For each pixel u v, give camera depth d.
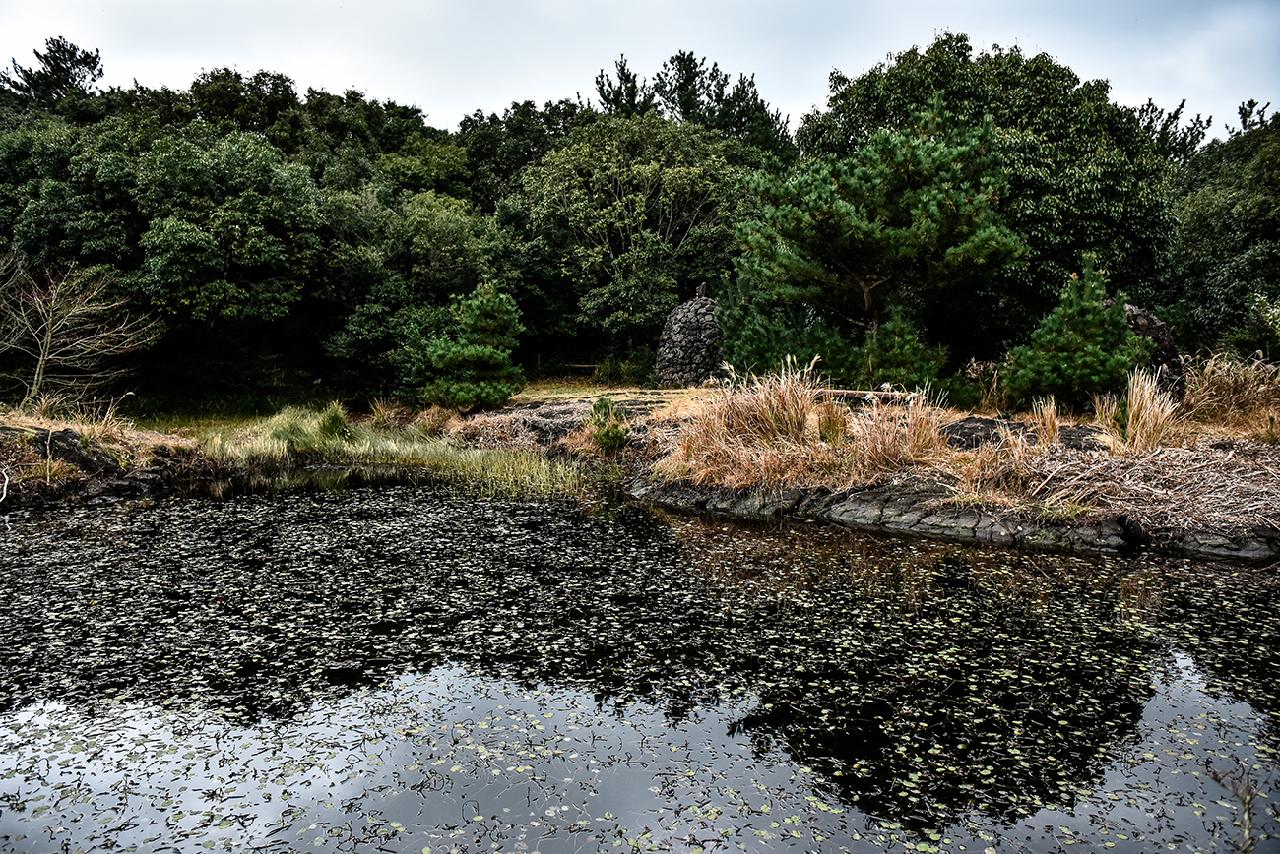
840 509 9.07
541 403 17.59
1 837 3.14
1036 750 3.84
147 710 4.23
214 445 13.63
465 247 21.70
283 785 3.53
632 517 9.41
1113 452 8.99
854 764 3.72
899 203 13.84
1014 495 8.55
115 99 25.50
